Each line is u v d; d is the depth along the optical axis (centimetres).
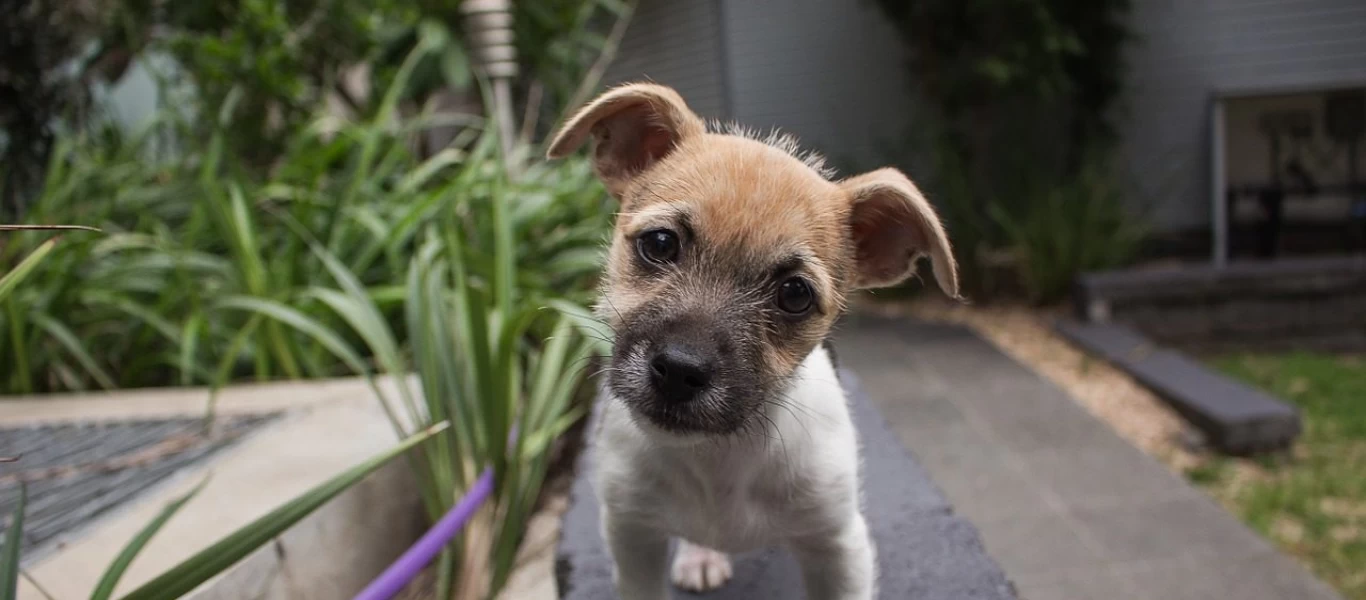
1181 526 65
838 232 32
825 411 31
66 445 45
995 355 109
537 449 45
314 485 39
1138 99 145
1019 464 77
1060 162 146
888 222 33
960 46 136
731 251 29
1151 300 120
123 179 76
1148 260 145
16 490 40
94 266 66
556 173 77
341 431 45
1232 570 59
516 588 43
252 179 78
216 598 32
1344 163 140
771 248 29
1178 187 146
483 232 61
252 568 34
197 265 62
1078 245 131
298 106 89
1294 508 69
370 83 95
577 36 107
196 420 48
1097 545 64
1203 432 85
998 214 135
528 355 58
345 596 40
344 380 54
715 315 29
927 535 41
